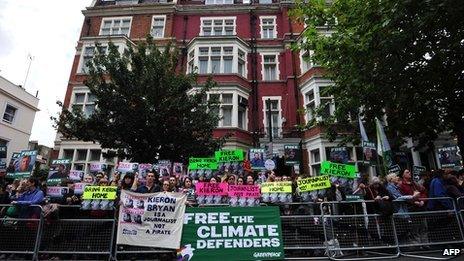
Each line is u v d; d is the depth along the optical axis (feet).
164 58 38.32
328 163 24.76
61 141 56.75
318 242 21.18
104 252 20.56
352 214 23.62
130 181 24.66
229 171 30.30
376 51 28.86
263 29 68.90
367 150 32.14
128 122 34.81
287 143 52.60
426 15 24.06
